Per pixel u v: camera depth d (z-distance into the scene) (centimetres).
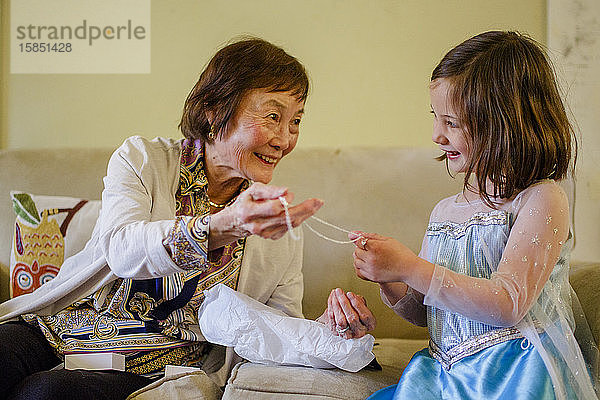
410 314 136
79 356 134
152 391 120
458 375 115
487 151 121
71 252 183
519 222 118
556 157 124
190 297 143
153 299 143
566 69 233
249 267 154
